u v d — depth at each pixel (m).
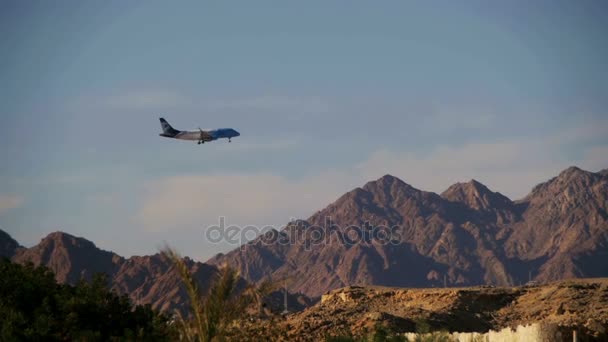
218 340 44.88
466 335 60.09
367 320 121.00
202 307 44.50
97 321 65.00
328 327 123.75
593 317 122.88
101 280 69.75
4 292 67.62
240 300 45.31
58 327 63.12
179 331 45.62
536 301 147.38
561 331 57.56
